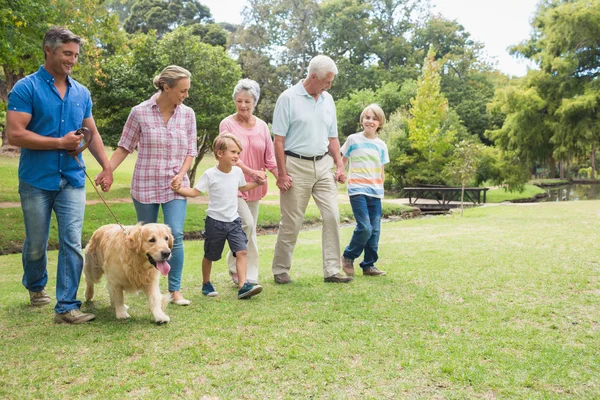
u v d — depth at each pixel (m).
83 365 2.92
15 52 12.42
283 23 48.91
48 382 2.70
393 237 9.74
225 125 5.05
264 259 7.38
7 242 11.16
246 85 5.00
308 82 4.98
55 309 3.83
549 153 30.05
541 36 30.78
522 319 3.79
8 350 3.17
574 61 28.09
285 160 5.08
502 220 13.27
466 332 3.48
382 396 2.52
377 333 3.45
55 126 3.88
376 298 4.41
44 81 3.84
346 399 2.49
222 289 4.93
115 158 4.32
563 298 4.37
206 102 19.70
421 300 4.34
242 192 4.87
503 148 30.66
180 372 2.81
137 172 4.33
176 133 4.38
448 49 55.47
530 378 2.71
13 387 2.64
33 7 12.59
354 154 5.51
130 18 57.88
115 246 3.77
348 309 4.05
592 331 3.49
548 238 8.41
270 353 3.08
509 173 30.28
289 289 4.82
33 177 3.86
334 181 5.27
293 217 5.11
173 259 4.33
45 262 4.30
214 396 2.52
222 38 52.94
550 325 3.62
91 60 18.98
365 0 53.91
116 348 3.19
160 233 3.66
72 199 3.95
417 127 30.95
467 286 4.85
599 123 26.17
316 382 2.68
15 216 13.07
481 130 45.09
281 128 4.97
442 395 2.53
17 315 4.04
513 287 4.79
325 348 3.15
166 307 4.14
